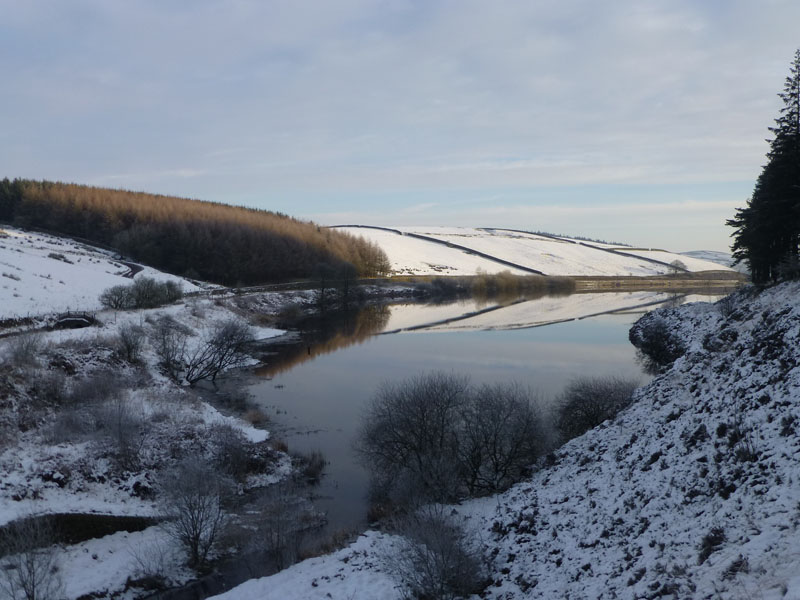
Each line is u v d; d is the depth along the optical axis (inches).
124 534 909.2
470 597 676.7
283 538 882.8
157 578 791.1
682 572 520.4
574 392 1306.6
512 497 929.5
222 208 6565.0
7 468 962.7
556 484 910.4
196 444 1173.7
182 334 2204.7
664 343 2187.5
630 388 1355.8
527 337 2736.2
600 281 6756.9
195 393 1692.9
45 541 804.6
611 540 670.5
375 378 1911.9
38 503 901.2
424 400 1071.0
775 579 428.8
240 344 1971.0
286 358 2273.6
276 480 1126.4
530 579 671.1
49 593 682.8
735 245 2303.2
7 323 1770.4
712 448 725.3
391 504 978.7
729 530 542.9
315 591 704.4
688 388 1005.2
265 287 4215.1
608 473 852.0
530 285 6023.6
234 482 1079.6
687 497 661.3
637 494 735.7
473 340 2659.9
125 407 1199.6
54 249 3922.2
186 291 3388.3
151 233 4712.1
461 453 1040.8
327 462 1206.9
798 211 1785.2
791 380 737.6
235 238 4867.1
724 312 1961.1
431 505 925.8
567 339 2657.5
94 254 4306.1
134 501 1000.9
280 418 1491.1
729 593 444.1
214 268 4552.2
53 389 1295.5
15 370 1311.5
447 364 2105.1
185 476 875.4
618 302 4532.5
